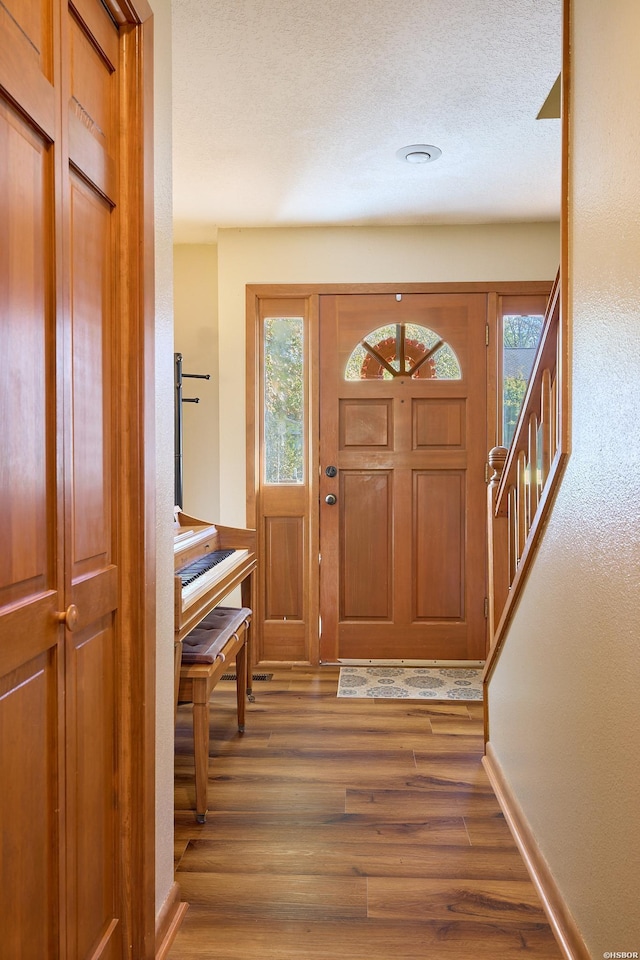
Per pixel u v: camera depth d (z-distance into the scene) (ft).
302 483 13.30
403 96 8.30
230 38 7.13
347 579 13.26
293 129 9.09
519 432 8.13
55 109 3.69
